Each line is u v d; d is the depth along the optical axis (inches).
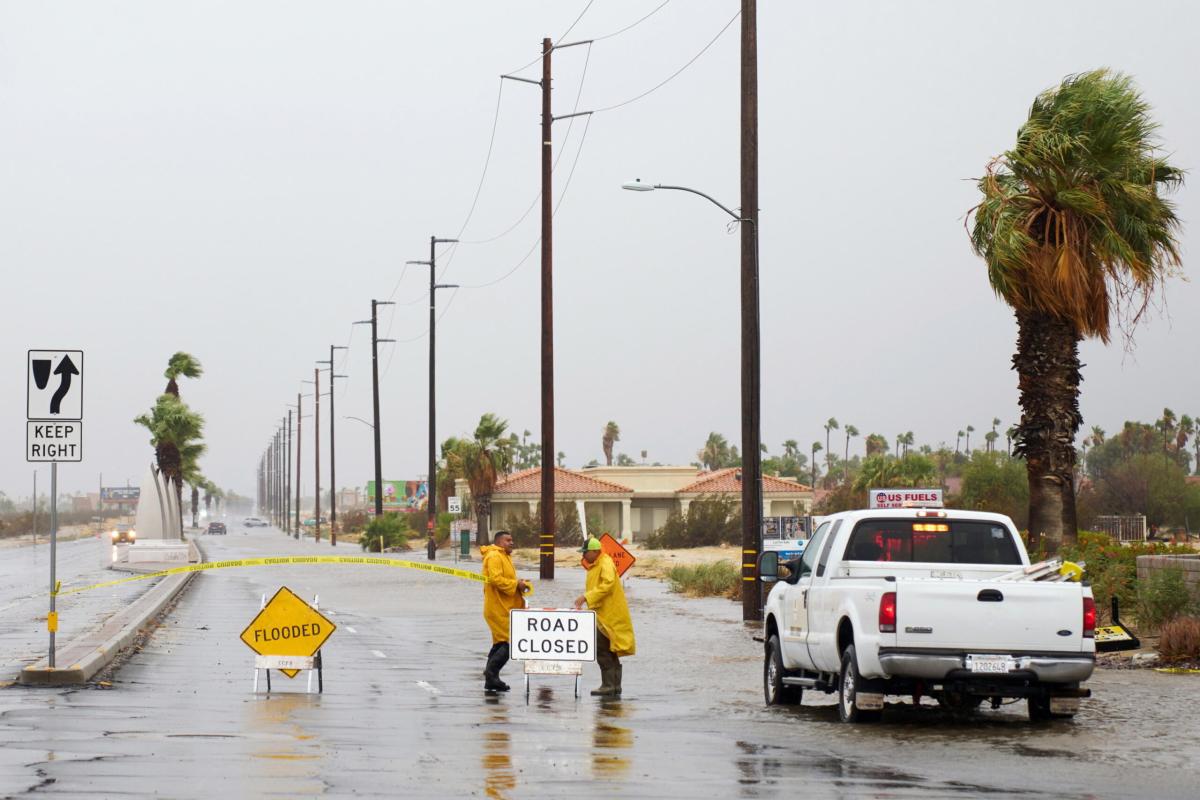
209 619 1161.4
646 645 933.8
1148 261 1143.0
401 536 3380.9
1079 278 1109.1
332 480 4247.0
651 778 408.5
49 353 651.5
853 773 421.4
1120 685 676.1
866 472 3371.1
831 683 579.5
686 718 566.9
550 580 1720.0
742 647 918.4
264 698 623.5
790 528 1307.8
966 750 472.4
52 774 395.5
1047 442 1142.3
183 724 519.2
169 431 3639.3
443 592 1619.1
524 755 452.1
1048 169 1127.6
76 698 602.9
